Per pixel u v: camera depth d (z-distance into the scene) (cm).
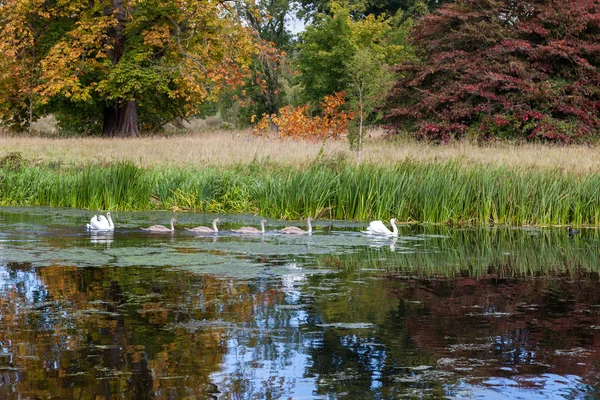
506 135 2870
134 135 3984
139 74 3578
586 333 802
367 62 3222
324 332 796
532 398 614
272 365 688
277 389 627
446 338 778
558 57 3017
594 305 934
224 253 1295
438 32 3319
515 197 1820
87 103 4078
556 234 1628
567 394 623
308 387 635
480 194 1839
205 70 3616
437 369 683
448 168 1933
